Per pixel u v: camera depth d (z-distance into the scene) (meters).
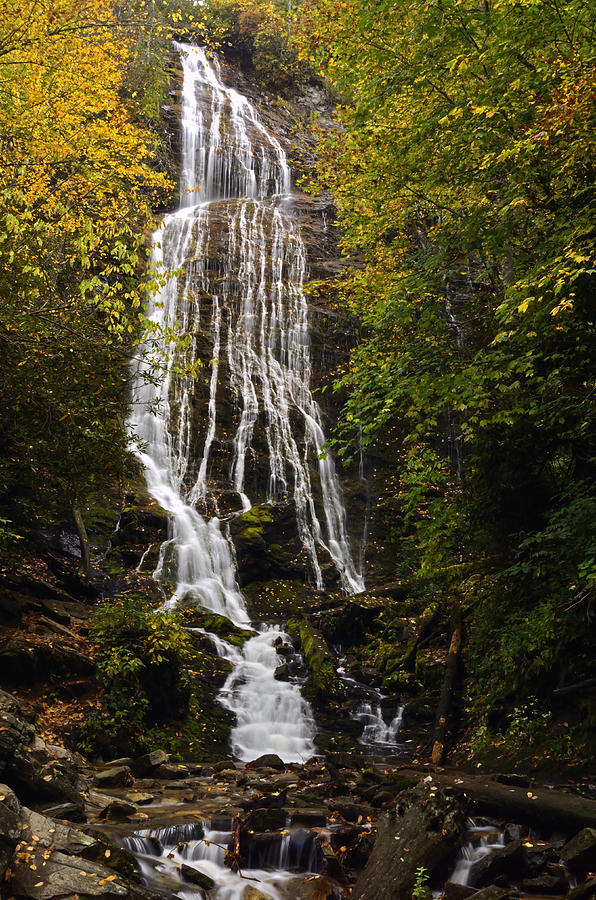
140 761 9.61
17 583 12.49
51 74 15.02
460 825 6.17
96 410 9.59
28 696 9.91
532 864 6.08
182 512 19.83
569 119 7.10
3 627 10.91
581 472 9.05
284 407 24.20
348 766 9.68
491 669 10.61
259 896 5.85
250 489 22.00
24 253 10.49
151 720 11.08
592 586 7.69
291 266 28.64
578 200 8.51
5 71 14.09
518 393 8.98
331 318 27.00
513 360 8.95
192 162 32.22
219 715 12.22
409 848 5.84
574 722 8.78
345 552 21.58
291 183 34.38
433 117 9.73
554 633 9.09
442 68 9.77
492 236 9.52
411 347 10.05
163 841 6.56
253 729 12.07
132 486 19.92
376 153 12.02
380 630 15.20
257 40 39.69
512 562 9.60
